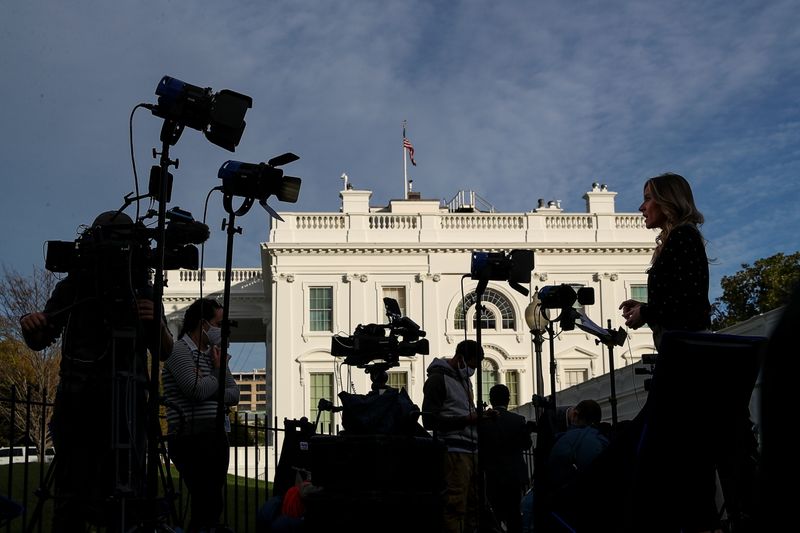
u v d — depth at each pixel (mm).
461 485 7547
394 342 5938
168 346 4973
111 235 4621
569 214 38562
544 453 5953
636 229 38531
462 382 7766
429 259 37312
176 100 4703
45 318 4555
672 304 4102
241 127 4871
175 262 4930
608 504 3451
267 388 38438
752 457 3523
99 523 4453
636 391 13102
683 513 3240
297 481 7039
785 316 1227
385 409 5465
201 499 5531
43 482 4758
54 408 4641
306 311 36531
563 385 36406
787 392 1201
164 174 4656
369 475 5258
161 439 4863
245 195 5316
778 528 1212
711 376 3135
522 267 6805
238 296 41062
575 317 7203
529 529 8109
